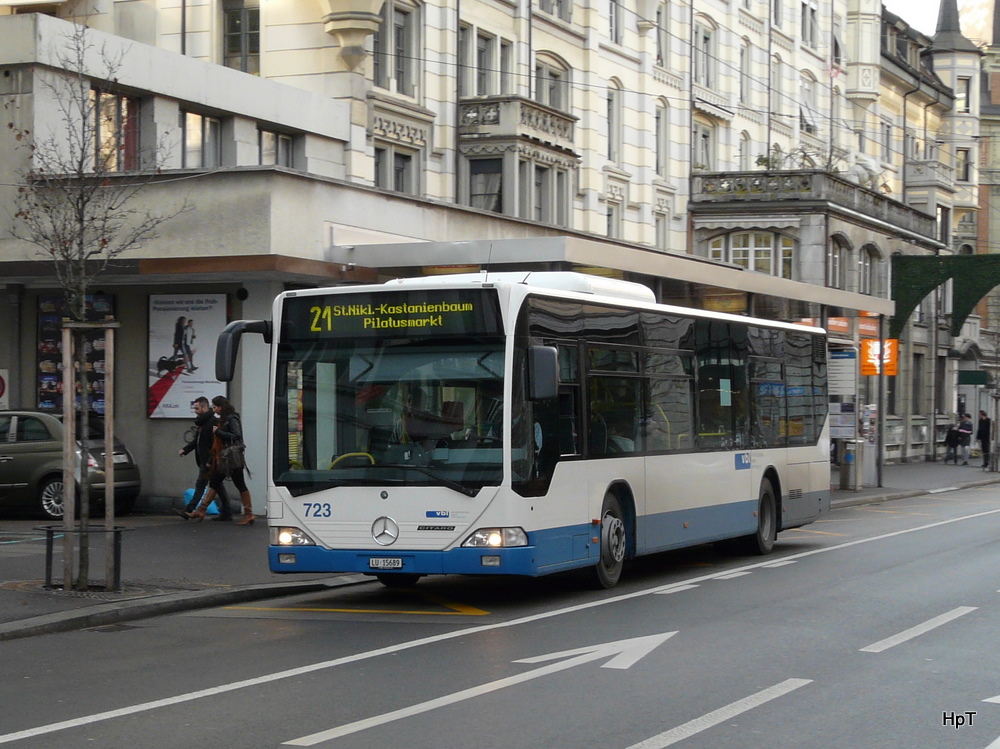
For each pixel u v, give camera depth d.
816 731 7.35
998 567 15.98
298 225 20.02
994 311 64.25
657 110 40.50
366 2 25.31
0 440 20.22
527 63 32.56
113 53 21.16
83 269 13.28
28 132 18.58
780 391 18.92
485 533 11.94
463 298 12.24
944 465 49.25
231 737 7.22
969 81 64.62
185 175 19.80
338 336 12.56
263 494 20.48
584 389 13.34
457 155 29.50
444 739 7.14
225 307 20.95
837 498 30.20
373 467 12.24
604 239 28.58
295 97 24.45
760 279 27.00
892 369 38.56
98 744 7.09
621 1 37.78
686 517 15.61
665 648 10.05
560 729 7.36
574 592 13.74
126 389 21.55
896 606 12.45
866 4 54.53
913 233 48.88
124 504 20.89
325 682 8.77
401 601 13.26
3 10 26.53
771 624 11.29
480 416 12.09
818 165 49.69
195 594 12.90
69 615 11.48
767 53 47.31
